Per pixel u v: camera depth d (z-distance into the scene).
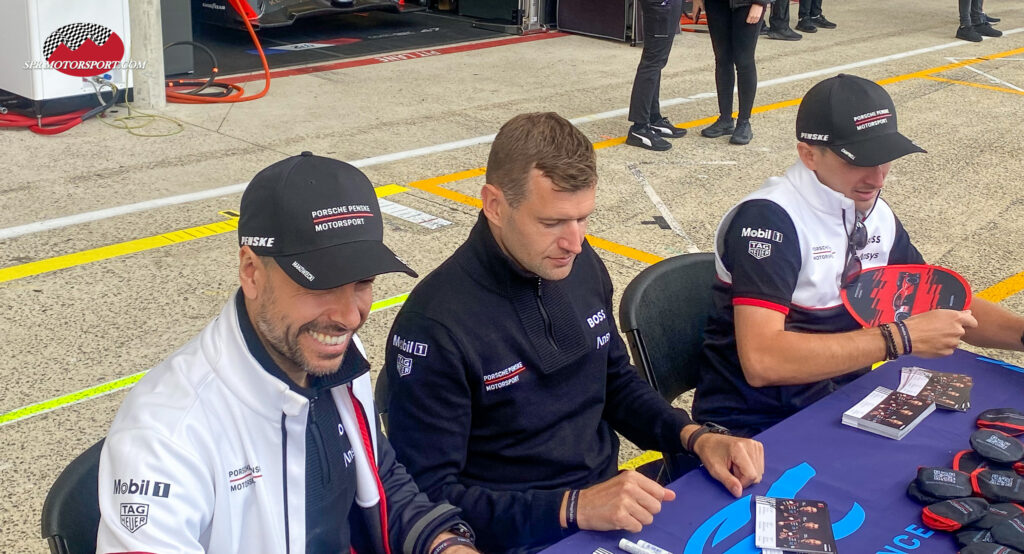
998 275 5.16
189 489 1.59
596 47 11.14
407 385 2.13
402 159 6.81
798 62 10.67
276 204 1.61
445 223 5.64
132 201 5.78
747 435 2.65
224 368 1.66
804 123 2.56
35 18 6.77
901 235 2.80
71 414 3.60
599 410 2.39
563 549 1.85
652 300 2.85
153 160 6.55
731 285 2.64
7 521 3.02
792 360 2.38
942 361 2.61
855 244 2.61
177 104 7.95
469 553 1.92
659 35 7.05
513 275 2.15
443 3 13.06
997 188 6.64
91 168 6.33
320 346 1.68
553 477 2.28
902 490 2.01
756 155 7.26
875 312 2.50
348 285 1.66
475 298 2.14
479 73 9.61
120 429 1.62
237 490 1.68
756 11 7.03
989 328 2.67
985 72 10.45
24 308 4.39
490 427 2.22
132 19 7.46
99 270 4.82
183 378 1.66
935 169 7.04
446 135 7.44
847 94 2.48
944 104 9.02
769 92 9.27
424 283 2.20
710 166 6.96
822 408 2.35
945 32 12.90
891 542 1.84
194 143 6.96
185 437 1.61
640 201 6.18
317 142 7.11
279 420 1.70
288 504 1.74
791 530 1.85
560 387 2.27
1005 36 12.80
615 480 1.95
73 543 1.76
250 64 9.55
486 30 11.99
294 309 1.63
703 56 10.84
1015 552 1.75
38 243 5.11
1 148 6.64
